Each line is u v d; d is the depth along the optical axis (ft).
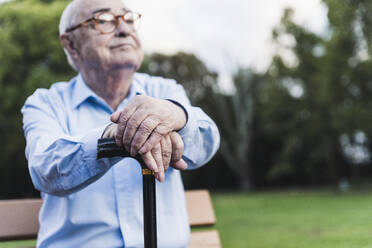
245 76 77.10
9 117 44.70
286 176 82.64
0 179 55.42
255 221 27.94
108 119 4.17
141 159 2.75
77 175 3.13
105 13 4.06
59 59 43.57
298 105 63.57
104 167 3.11
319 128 62.49
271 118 67.67
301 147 66.23
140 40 4.30
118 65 4.08
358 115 52.54
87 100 4.19
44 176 3.23
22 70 44.21
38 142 3.49
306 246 17.22
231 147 81.82
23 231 4.35
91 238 3.76
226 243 18.81
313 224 24.76
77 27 4.09
